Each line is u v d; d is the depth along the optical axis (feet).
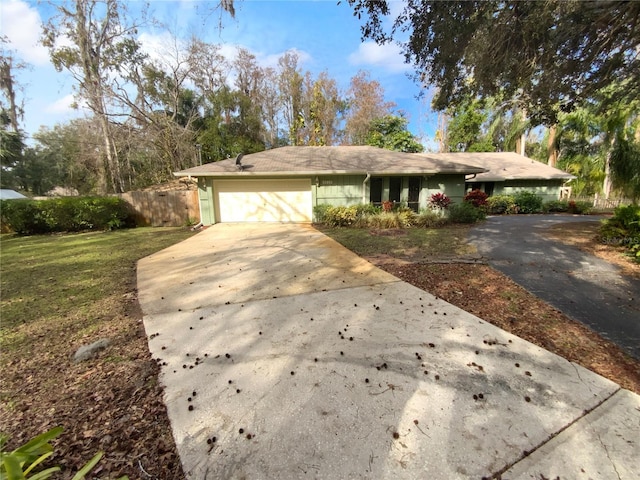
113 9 59.62
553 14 13.38
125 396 7.52
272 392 7.53
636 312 11.84
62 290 15.84
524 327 10.82
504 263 18.62
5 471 4.00
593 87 18.06
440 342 9.80
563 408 6.86
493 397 7.23
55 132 96.63
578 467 5.44
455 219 36.60
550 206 53.67
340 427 6.39
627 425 6.37
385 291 14.58
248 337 10.39
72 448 5.98
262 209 40.42
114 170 67.56
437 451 5.78
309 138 95.96
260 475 5.35
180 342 10.19
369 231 31.76
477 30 14.82
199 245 27.02
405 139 81.20
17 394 7.68
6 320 12.25
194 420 6.66
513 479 5.23
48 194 100.73
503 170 57.93
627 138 39.96
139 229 39.83
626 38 15.26
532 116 20.74
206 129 80.18
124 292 15.39
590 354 9.11
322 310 12.52
